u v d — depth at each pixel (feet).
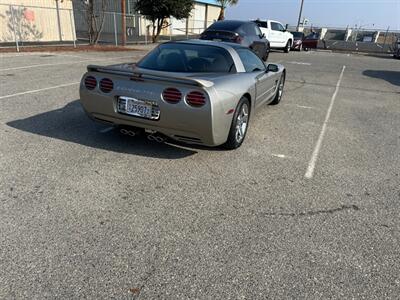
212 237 8.50
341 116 21.36
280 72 21.40
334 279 7.31
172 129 11.88
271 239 8.55
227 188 11.07
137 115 12.23
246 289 6.91
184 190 10.78
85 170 11.73
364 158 14.38
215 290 6.84
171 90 11.47
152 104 11.80
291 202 10.42
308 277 7.32
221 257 7.80
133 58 44.37
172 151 13.80
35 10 57.47
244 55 16.17
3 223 8.58
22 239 8.04
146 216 9.25
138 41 73.15
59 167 11.84
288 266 7.63
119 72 12.26
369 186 11.79
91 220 8.93
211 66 13.71
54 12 60.95
